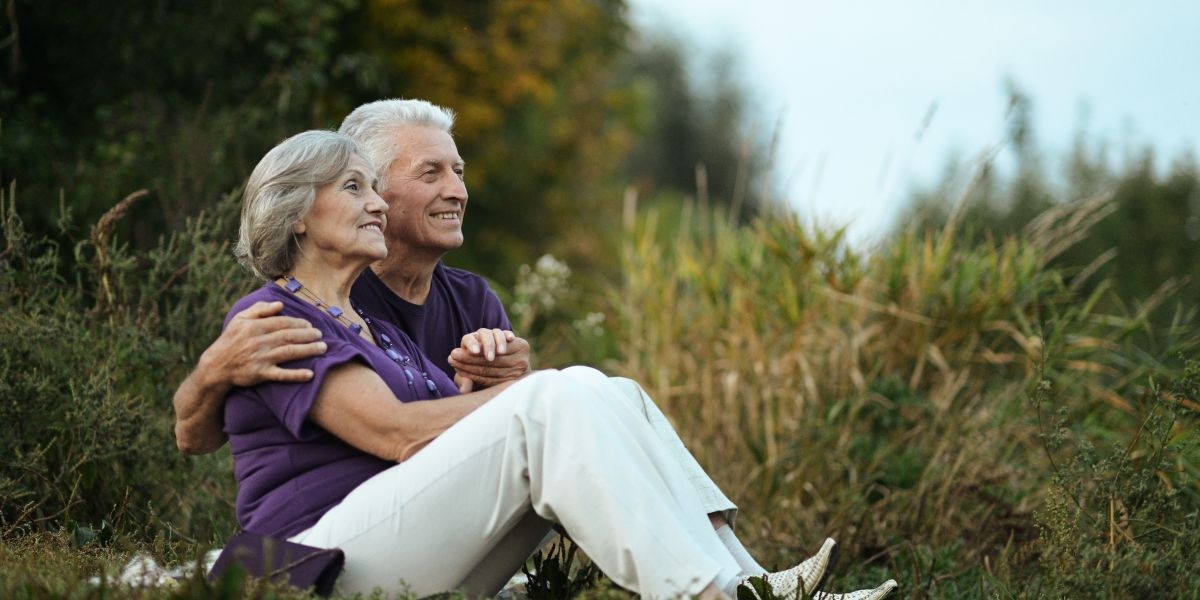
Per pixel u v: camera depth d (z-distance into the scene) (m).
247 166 8.00
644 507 3.36
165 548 4.30
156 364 5.35
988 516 5.72
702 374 7.30
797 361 7.16
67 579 3.40
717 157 31.00
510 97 13.41
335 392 3.57
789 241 7.80
